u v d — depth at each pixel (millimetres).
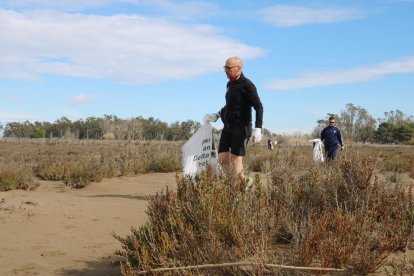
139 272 4102
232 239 4352
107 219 7262
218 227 4383
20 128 92375
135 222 7070
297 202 5387
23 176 11367
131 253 4457
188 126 74000
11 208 7715
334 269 3920
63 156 25031
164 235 4254
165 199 5062
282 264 3936
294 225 4551
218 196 4664
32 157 24562
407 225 4984
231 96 6863
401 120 91938
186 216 4602
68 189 11484
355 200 5203
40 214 7426
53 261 5215
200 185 4914
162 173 14844
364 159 6016
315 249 4172
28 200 8461
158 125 71812
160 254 4172
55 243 5906
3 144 48750
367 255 4039
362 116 84875
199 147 7375
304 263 3996
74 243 5910
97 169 13438
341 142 13242
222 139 7012
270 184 6020
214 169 5848
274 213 4801
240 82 6816
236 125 6828
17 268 5000
